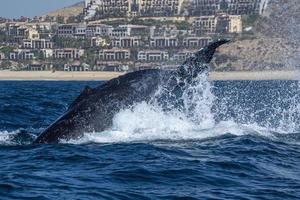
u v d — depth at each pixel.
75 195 54.03
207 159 67.81
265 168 64.69
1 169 64.38
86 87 80.56
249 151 72.12
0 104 160.62
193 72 79.81
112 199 52.84
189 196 54.06
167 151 71.75
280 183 58.81
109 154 70.12
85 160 67.38
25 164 66.38
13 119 117.06
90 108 78.62
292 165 66.38
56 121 79.38
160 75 81.06
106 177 60.03
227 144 75.94
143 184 57.84
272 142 78.25
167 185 57.78
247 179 60.31
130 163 65.44
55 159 68.19
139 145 74.94
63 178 59.78
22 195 54.16
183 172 61.97
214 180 59.62
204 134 81.50
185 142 77.00
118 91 79.81
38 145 76.50
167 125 81.38
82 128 77.88
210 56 79.00
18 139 83.19
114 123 79.12
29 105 157.88
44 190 55.69
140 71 81.88
